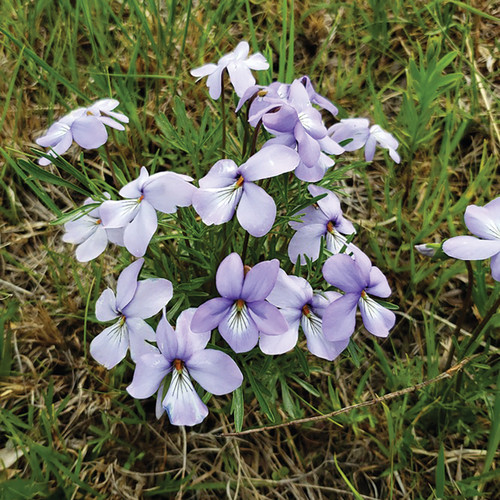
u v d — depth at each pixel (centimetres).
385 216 29
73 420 23
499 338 26
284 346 18
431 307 27
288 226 24
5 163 28
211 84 22
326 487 22
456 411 24
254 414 24
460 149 31
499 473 21
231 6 34
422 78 27
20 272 27
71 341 25
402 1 34
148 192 18
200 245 23
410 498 23
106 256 27
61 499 21
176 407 17
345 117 32
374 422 24
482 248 18
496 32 34
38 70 32
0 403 23
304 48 34
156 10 32
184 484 22
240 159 23
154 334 19
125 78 32
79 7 33
